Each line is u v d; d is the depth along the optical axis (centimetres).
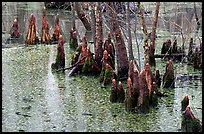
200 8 5203
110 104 2403
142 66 3125
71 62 3173
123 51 2759
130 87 2272
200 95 2542
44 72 3027
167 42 3403
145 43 2566
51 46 3906
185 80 2842
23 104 2408
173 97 2512
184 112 2083
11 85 2730
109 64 2816
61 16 5578
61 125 2139
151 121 2180
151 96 2344
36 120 2197
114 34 2764
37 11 5850
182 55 3291
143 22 2562
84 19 4456
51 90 2644
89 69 2912
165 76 2680
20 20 5172
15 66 3180
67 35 4384
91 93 2591
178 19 4806
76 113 2281
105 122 2170
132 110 2270
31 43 3956
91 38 4244
